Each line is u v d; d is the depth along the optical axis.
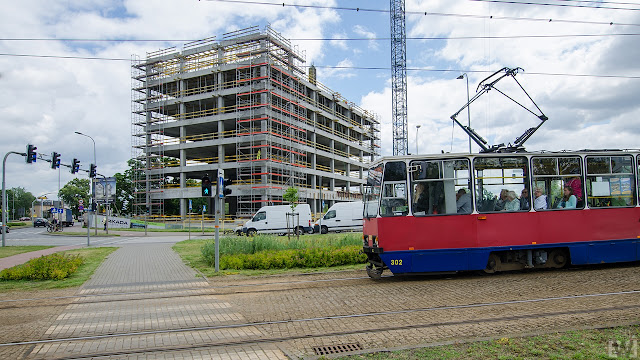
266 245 16.97
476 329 6.43
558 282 10.08
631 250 11.97
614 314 6.98
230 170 60.66
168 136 65.69
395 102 76.56
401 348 5.49
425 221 11.17
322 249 15.32
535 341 5.55
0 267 16.06
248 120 53.19
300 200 58.88
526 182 11.62
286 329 6.94
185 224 53.00
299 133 61.81
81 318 8.07
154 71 62.00
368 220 11.95
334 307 8.39
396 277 11.84
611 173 12.12
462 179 11.36
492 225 11.31
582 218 11.77
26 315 8.48
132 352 6.00
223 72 57.72
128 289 11.23
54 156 30.70
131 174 72.62
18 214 147.00
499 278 10.98
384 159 11.35
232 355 5.68
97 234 43.97
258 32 54.75
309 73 68.62
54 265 13.66
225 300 9.49
